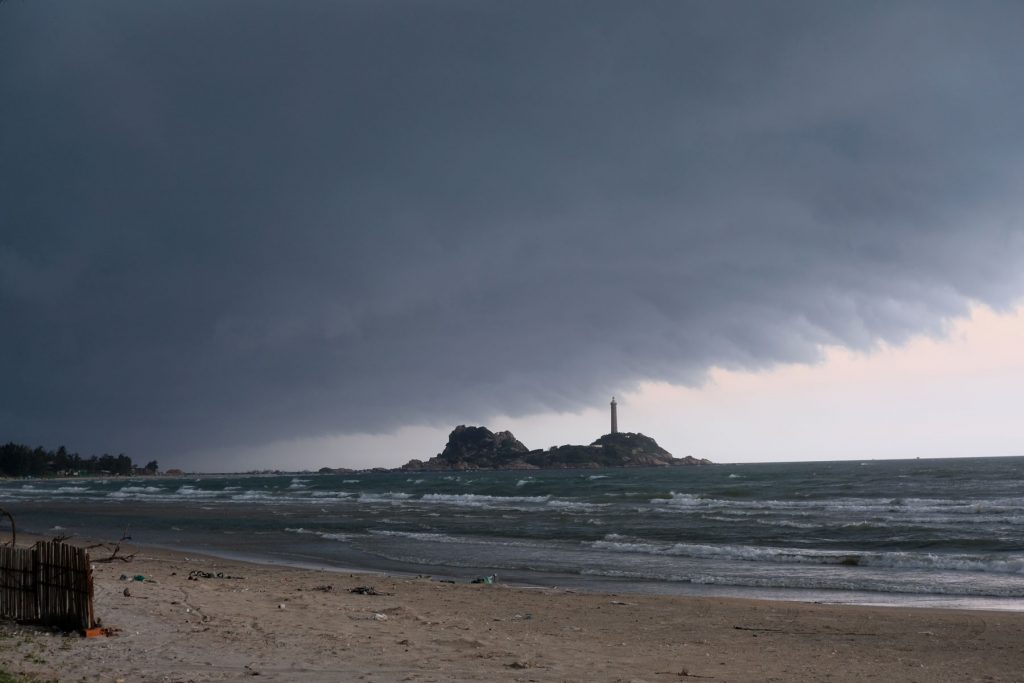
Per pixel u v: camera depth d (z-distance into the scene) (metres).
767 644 14.78
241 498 88.19
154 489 129.62
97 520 52.78
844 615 17.98
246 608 16.41
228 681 9.43
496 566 28.11
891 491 70.50
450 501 73.31
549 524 43.69
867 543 32.38
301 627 14.24
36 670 9.88
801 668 12.32
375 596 19.98
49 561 13.05
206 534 41.84
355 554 32.41
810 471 144.75
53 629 12.80
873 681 11.34
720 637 15.45
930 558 26.92
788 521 42.00
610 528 40.47
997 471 111.19
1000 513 44.66
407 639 13.46
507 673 10.68
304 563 29.94
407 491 104.19
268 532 42.69
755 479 110.31
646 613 18.19
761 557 29.17
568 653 13.02
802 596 21.45
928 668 12.54
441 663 11.34
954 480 88.19
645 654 13.34
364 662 11.18
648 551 31.58
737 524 40.88
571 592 21.89
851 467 173.75
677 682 10.66
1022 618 17.30
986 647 14.46
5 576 13.60
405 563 29.52
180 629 13.42
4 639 11.85
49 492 114.94
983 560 26.27
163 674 9.80
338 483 156.12
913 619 17.45
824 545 32.41
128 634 12.73
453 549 33.41
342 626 14.62
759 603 19.75
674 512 50.53
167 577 22.64
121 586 19.06
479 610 18.17
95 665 10.31
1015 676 11.89
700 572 26.00
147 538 39.94
